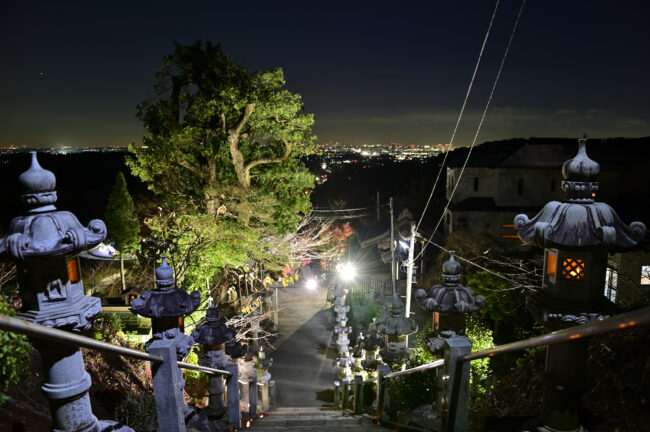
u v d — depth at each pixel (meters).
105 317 14.05
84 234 3.87
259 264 22.70
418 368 6.20
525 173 28.86
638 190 27.34
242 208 18.95
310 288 30.78
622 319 2.07
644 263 14.85
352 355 15.53
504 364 17.95
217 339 7.86
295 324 24.91
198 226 16.44
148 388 9.09
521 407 6.12
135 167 19.06
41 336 2.78
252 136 21.27
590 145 29.89
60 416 3.99
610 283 11.73
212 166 19.83
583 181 3.60
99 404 7.03
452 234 26.97
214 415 7.31
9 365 3.50
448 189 32.09
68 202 36.75
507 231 28.94
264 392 13.75
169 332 5.42
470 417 6.61
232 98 17.97
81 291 4.21
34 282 3.87
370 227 36.84
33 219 3.85
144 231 22.91
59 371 3.94
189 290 17.17
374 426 7.83
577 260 3.48
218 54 18.73
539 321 3.71
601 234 3.29
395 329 10.82
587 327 2.42
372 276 31.06
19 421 5.19
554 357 3.49
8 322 2.44
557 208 3.59
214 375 7.35
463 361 4.62
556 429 3.52
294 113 19.50
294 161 21.47
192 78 19.17
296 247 22.89
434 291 6.71
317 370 19.69
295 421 8.73
